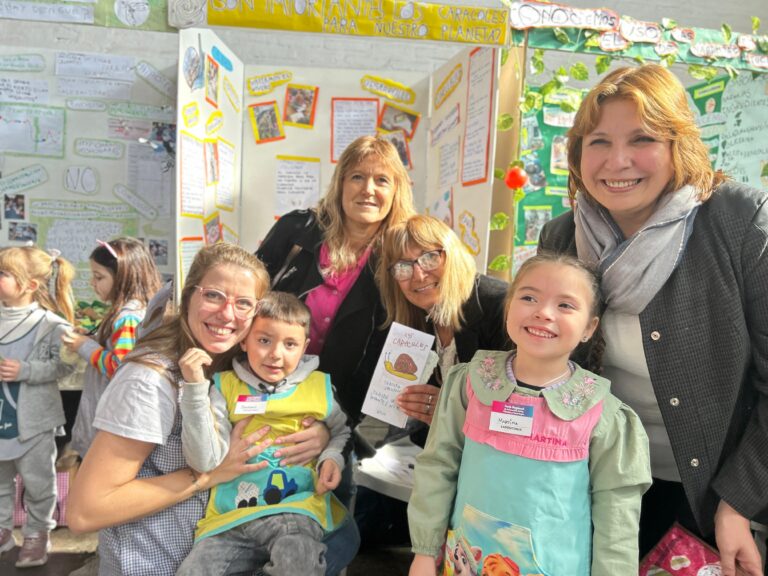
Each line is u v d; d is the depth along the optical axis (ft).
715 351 4.13
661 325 4.24
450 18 6.27
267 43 12.38
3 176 9.64
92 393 7.73
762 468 4.00
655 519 5.20
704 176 4.25
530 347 4.17
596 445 4.10
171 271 10.43
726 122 9.54
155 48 11.61
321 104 10.59
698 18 13.43
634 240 4.21
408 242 5.58
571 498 4.00
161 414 4.47
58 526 8.86
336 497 5.51
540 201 9.61
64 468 9.11
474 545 4.12
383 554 8.34
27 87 9.63
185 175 7.50
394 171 6.73
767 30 13.71
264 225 10.59
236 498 4.77
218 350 4.74
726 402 4.14
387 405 5.64
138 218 10.22
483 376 4.48
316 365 5.52
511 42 6.62
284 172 10.58
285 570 4.38
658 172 4.15
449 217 9.12
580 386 4.23
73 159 9.89
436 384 6.21
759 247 3.95
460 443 4.56
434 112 10.12
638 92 4.04
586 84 12.28
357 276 6.73
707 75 7.41
